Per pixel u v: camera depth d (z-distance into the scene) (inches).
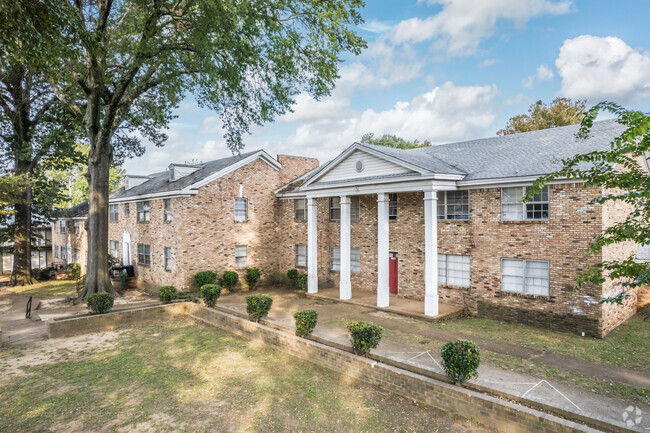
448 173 628.7
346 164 772.0
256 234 1015.0
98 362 469.1
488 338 527.2
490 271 637.9
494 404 305.7
